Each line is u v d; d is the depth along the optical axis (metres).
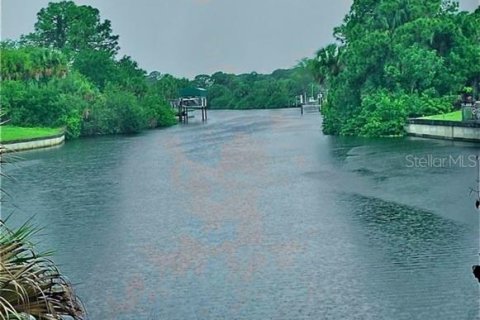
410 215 16.44
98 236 15.62
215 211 18.48
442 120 34.09
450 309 9.54
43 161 33.00
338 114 42.88
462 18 42.88
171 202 20.30
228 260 13.03
